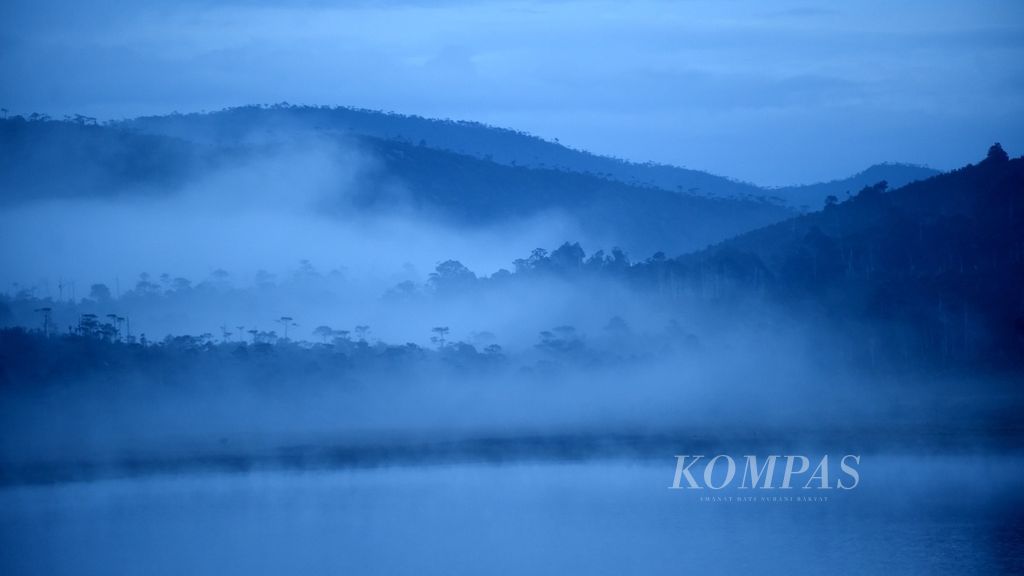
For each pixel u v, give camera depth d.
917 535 101.00
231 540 105.44
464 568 92.06
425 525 111.31
